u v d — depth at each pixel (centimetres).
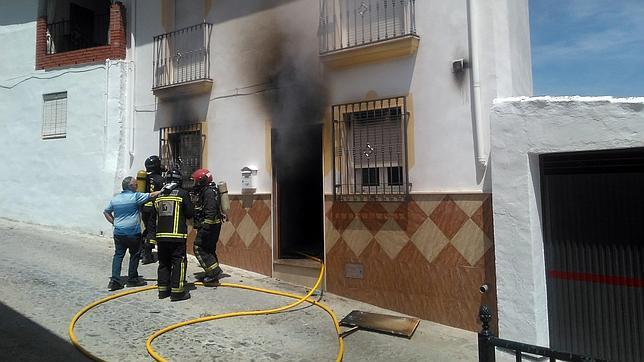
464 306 584
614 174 491
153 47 946
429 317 608
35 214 1060
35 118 1075
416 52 641
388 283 643
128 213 664
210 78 855
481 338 312
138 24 976
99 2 1189
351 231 678
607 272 491
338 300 668
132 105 969
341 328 567
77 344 464
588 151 479
